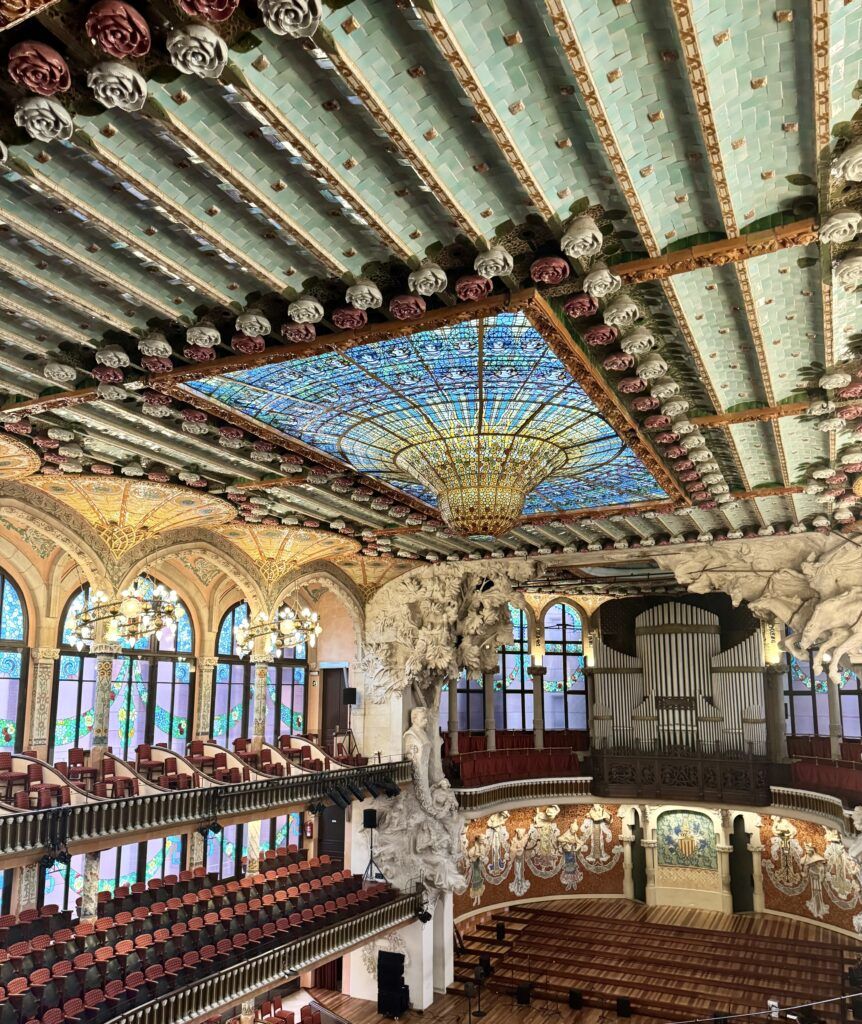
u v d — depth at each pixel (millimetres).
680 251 7844
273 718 27938
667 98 6102
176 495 16922
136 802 16984
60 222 7633
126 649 23125
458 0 5160
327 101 6070
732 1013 21766
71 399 11398
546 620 34812
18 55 4934
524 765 31734
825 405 11805
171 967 16578
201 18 4902
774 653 30500
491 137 6512
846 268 7555
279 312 9344
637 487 16891
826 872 28328
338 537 21500
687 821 32031
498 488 13469
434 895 24562
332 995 24812
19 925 17031
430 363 10602
